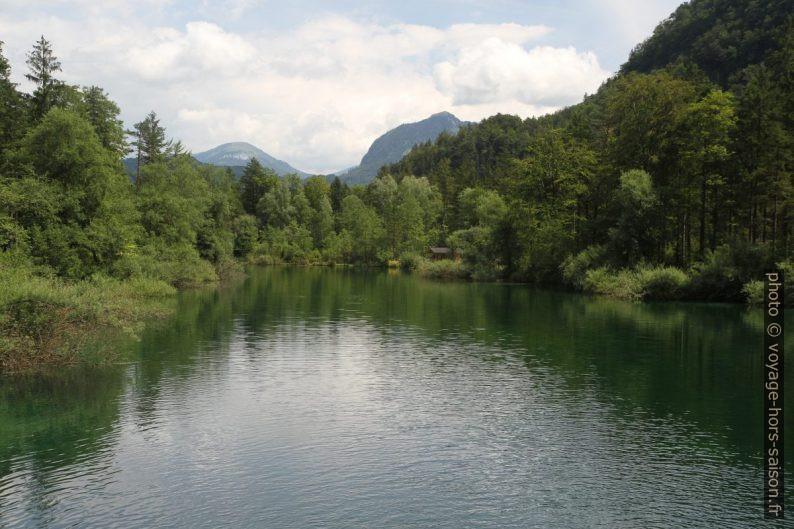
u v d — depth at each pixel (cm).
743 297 5222
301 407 1978
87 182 4400
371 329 3625
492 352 2919
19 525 1187
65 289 2922
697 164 5781
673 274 5394
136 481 1397
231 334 3366
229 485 1382
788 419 1877
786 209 5503
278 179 15912
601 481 1414
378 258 12581
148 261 5650
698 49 13188
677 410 1973
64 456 1543
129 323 3475
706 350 2986
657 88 6519
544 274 7412
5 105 4778
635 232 5922
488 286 7231
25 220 3922
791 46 7194
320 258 13088
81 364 2538
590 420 1870
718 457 1562
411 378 2383
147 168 6719
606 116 7762
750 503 1300
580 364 2652
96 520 1211
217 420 1834
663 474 1454
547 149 7731
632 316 4300
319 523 1208
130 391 2141
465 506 1287
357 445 1641
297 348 2977
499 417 1889
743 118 5600
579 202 7362
